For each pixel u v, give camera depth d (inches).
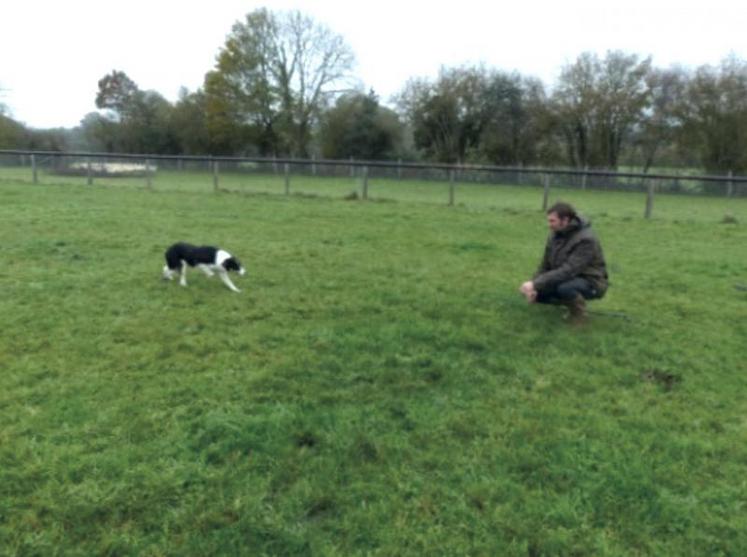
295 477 112.5
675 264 330.6
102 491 105.0
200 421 129.9
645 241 418.9
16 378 148.5
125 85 1664.6
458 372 163.0
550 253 204.2
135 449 117.9
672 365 173.8
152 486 107.1
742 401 150.4
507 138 1509.6
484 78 1497.3
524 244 381.1
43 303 213.0
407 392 149.9
